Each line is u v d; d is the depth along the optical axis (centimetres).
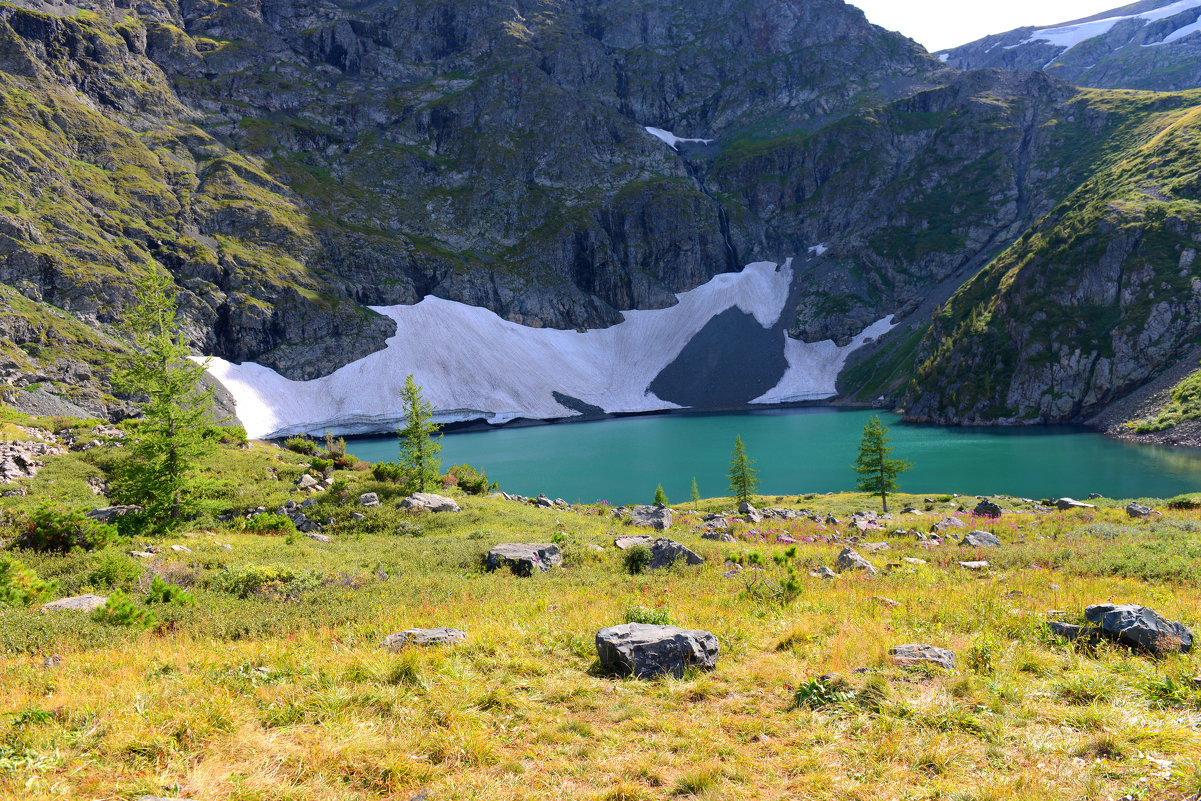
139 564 1797
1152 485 6322
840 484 7775
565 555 2183
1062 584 1561
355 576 1734
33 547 2028
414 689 876
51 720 723
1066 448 8988
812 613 1345
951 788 619
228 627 1235
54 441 4100
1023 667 955
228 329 14075
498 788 639
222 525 2878
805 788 644
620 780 666
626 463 9694
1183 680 847
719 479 8331
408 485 3769
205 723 727
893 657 983
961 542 2566
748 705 866
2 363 9262
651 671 976
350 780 646
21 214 11938
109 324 11606
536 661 1017
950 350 13750
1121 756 670
